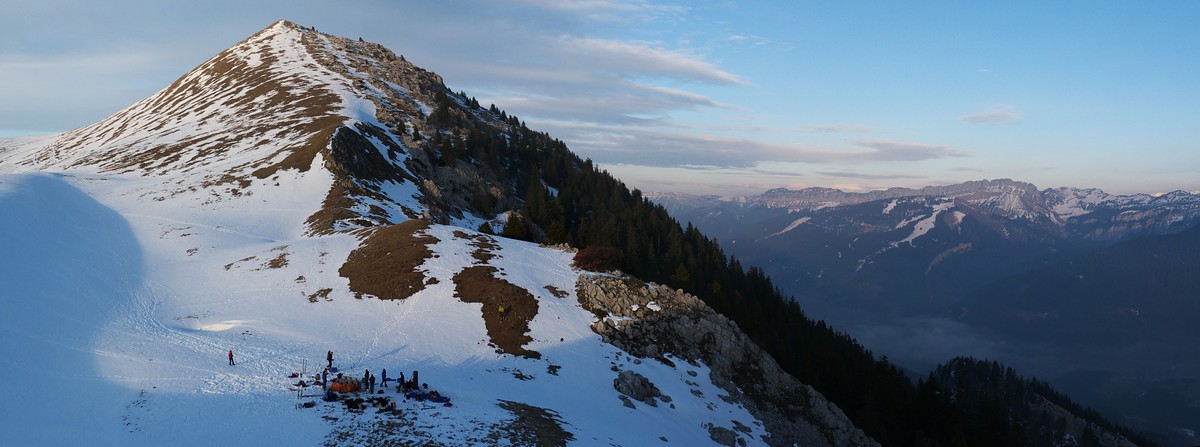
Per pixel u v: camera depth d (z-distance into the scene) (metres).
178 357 57.09
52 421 42.97
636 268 119.56
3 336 57.31
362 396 49.19
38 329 61.19
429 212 124.25
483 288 75.50
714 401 67.19
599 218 150.88
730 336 77.50
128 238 98.25
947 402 97.56
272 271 83.50
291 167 129.62
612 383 62.69
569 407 54.72
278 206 115.38
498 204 160.75
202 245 95.88
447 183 154.62
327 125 153.25
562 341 68.19
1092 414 174.88
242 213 112.19
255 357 57.97
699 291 116.88
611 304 77.31
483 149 183.88
